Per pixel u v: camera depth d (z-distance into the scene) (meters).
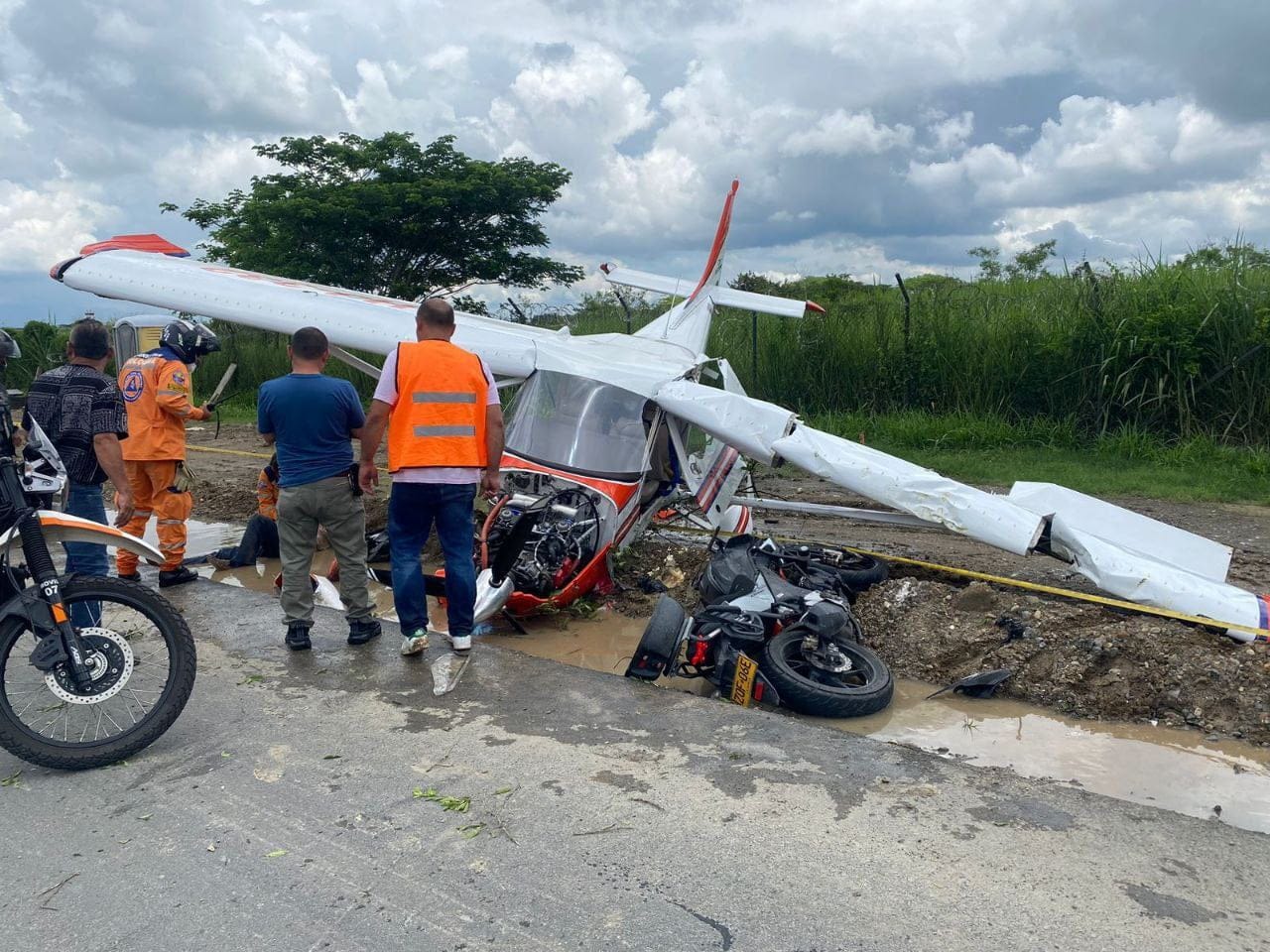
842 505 10.44
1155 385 13.14
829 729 4.31
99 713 4.24
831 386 16.08
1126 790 4.14
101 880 3.01
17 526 3.72
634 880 3.01
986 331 14.81
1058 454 12.89
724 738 4.12
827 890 2.97
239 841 3.24
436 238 23.88
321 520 5.12
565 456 6.59
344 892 2.95
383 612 6.42
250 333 22.75
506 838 3.26
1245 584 7.14
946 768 3.87
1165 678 5.06
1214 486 10.70
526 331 8.49
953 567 7.36
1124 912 2.87
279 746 3.98
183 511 6.41
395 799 3.53
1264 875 3.10
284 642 5.32
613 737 4.11
